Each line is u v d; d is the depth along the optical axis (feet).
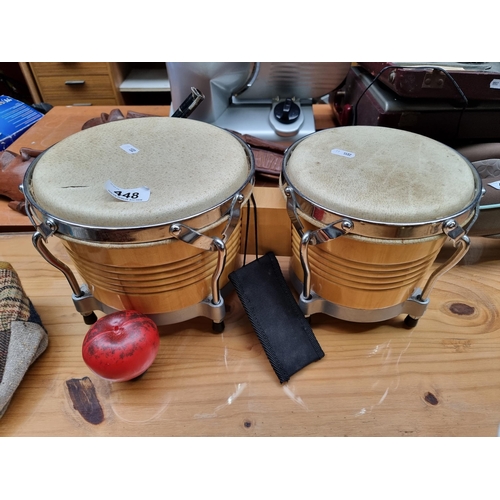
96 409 1.57
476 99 2.15
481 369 1.70
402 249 1.37
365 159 1.55
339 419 1.55
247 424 1.53
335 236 1.35
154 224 1.25
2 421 1.53
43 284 2.07
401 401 1.60
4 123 3.12
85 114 3.33
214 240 1.36
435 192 1.36
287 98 2.91
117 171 1.44
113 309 1.68
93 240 1.28
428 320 1.90
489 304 1.97
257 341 1.82
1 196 2.54
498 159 2.14
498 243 2.32
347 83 3.01
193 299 1.64
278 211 2.00
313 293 1.74
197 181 1.39
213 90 2.60
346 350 1.77
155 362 1.73
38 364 1.71
